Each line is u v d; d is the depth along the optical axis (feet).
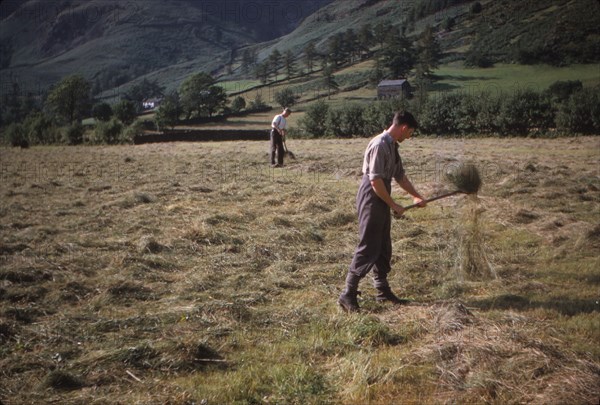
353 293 16.12
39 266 20.12
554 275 19.03
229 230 26.27
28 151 110.52
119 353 12.79
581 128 105.40
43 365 12.60
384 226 16.49
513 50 341.62
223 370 12.63
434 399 11.07
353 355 12.93
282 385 11.71
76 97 338.34
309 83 414.62
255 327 14.90
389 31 499.10
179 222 28.68
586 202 32.48
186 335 14.24
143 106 572.10
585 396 10.58
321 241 24.71
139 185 43.73
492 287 17.84
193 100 333.83
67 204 35.35
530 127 110.93
